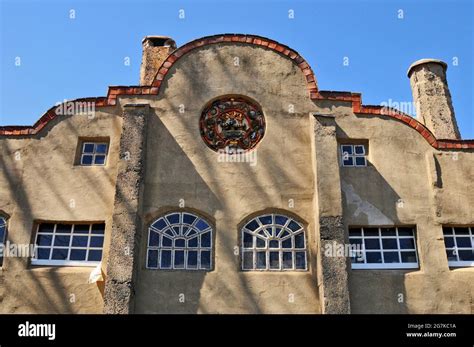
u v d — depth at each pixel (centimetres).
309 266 1292
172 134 1412
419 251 1323
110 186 1366
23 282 1267
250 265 1296
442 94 1730
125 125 1379
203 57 1496
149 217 1324
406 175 1398
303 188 1365
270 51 1510
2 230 1341
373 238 1348
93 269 1288
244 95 1456
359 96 1471
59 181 1371
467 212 1366
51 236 1335
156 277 1266
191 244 1313
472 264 1330
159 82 1464
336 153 1364
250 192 1355
